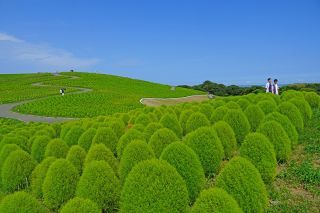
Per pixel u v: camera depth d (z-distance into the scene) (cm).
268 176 1148
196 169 1053
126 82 11450
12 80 11819
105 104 6156
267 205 978
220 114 1772
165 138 1325
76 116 5059
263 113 1730
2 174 1348
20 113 5569
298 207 1010
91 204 856
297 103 1894
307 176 1195
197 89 11419
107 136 1561
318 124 1867
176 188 853
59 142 1492
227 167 936
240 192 908
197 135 1249
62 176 1116
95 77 11944
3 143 1708
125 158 1150
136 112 2469
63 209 852
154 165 865
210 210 749
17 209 873
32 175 1272
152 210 831
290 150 1355
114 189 1022
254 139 1173
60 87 9419
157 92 9406
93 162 1036
